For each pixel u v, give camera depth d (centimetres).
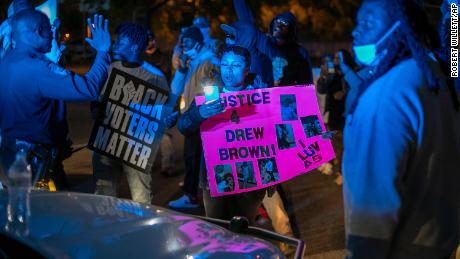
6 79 440
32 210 299
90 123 1341
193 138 662
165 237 285
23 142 443
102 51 454
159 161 926
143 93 508
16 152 441
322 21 2944
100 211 307
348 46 3712
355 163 261
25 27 438
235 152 442
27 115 442
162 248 274
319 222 637
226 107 441
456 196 275
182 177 832
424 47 270
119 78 505
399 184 254
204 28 791
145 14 1909
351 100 292
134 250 268
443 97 273
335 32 3209
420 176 262
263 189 457
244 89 450
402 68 261
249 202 453
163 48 2688
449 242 272
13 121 443
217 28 2656
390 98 256
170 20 2512
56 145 463
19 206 306
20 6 511
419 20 270
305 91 455
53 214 296
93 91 445
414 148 258
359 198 258
